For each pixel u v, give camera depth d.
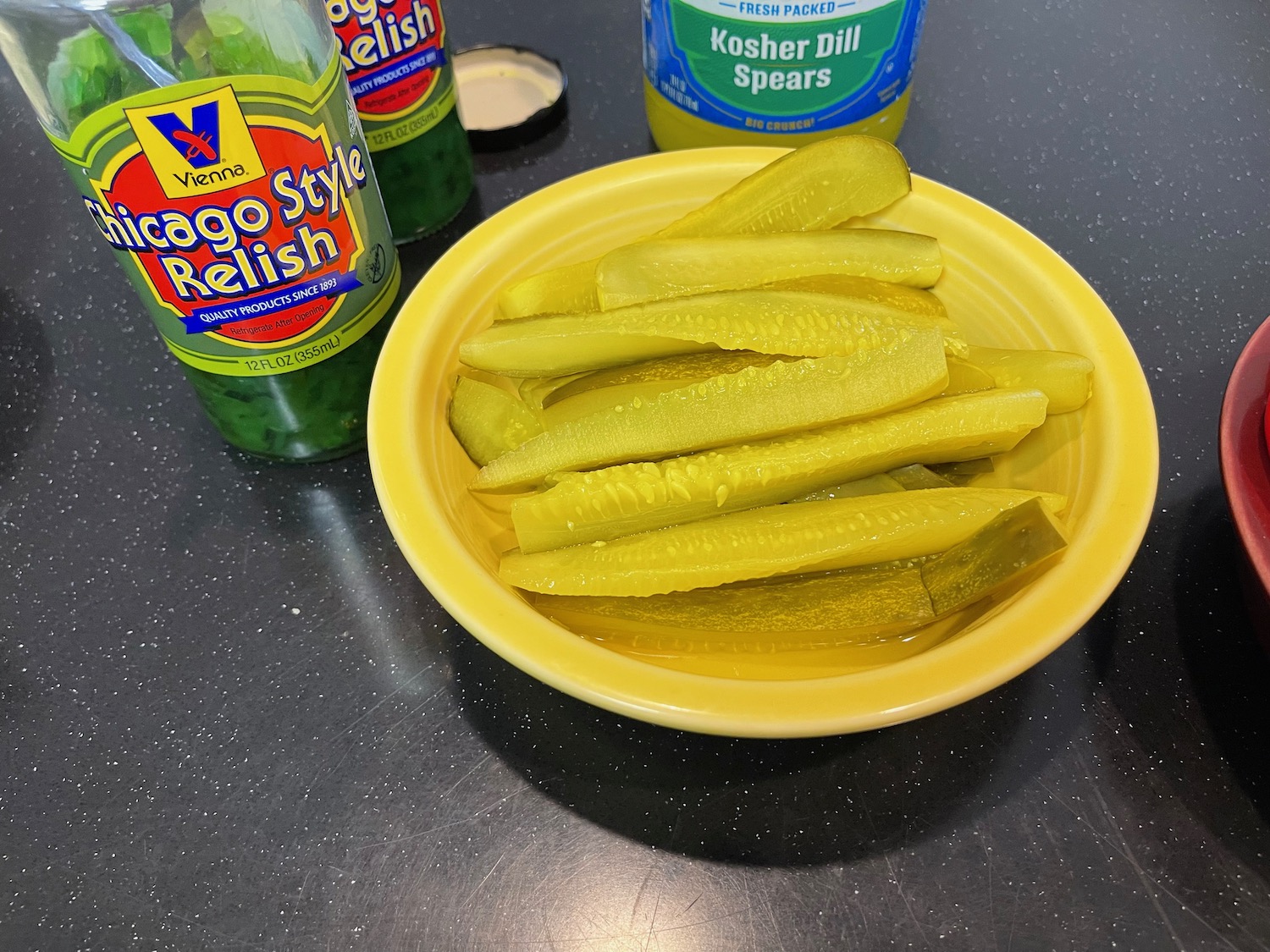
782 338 0.23
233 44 0.20
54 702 0.23
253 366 0.23
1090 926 0.19
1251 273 0.31
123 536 0.26
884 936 0.19
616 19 0.41
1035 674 0.23
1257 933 0.19
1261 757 0.21
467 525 0.22
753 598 0.21
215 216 0.20
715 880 0.20
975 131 0.36
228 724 0.23
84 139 0.19
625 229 0.27
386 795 0.22
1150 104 0.37
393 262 0.25
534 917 0.20
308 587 0.25
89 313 0.31
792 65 0.28
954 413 0.22
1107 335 0.23
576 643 0.18
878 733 0.22
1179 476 0.26
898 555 0.21
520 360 0.24
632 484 0.22
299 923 0.20
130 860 0.21
